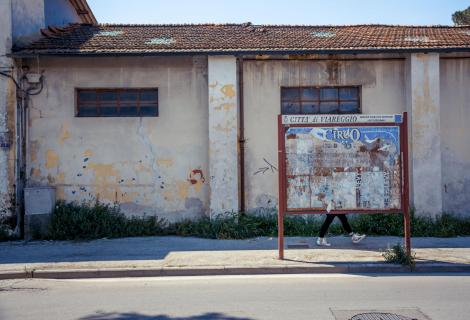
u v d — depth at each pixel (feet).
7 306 20.30
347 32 46.06
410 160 38.52
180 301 20.79
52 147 38.45
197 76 39.14
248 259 28.32
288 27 48.96
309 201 28.50
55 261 28.19
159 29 46.96
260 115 39.52
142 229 37.11
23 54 36.22
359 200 28.40
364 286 23.17
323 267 26.45
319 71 39.65
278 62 39.52
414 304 19.93
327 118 28.50
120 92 39.42
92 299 21.29
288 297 21.24
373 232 36.81
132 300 21.04
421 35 43.73
